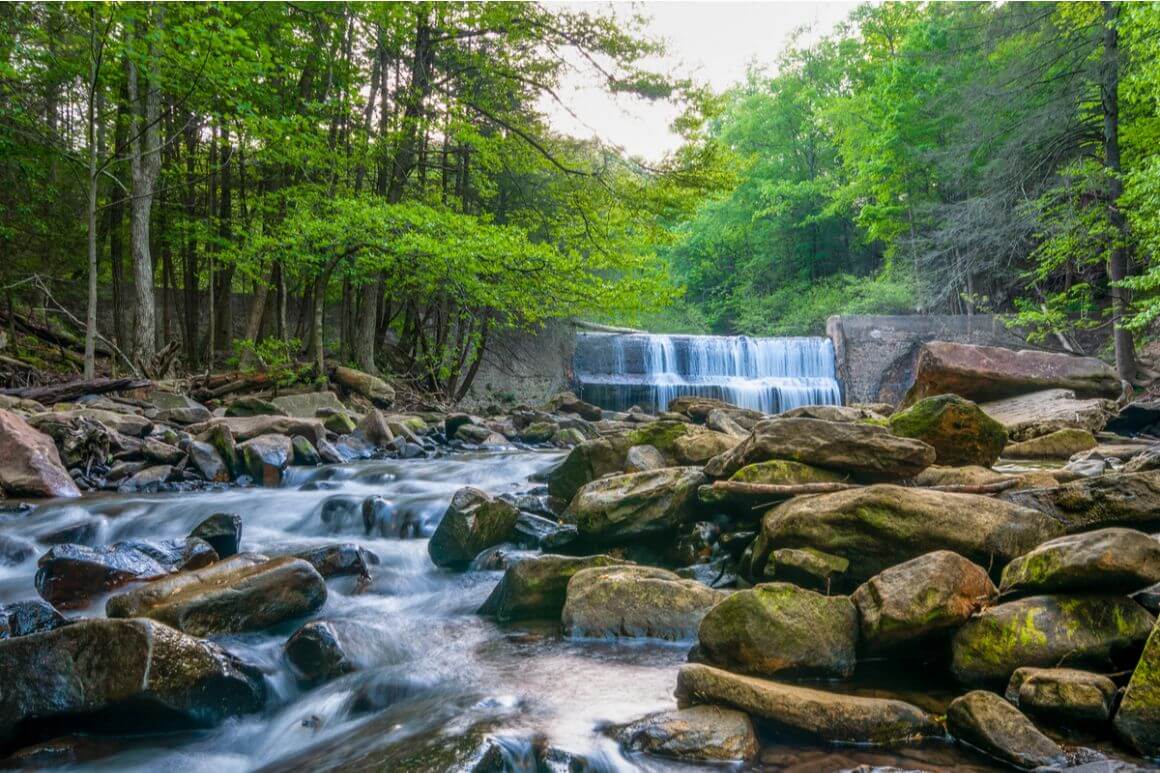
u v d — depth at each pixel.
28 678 2.96
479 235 14.67
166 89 14.21
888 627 3.27
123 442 9.57
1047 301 21.75
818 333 34.78
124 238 18.16
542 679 3.48
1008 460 8.43
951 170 23.45
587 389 22.89
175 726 3.10
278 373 15.19
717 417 9.80
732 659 3.37
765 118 42.16
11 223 16.33
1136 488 3.94
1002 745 2.57
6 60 12.77
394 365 20.73
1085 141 19.36
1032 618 3.10
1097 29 18.23
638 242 20.52
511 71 18.69
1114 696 2.66
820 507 4.29
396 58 17.56
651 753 2.71
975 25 23.42
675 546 5.22
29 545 6.12
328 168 16.19
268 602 4.26
